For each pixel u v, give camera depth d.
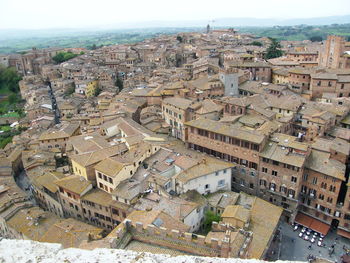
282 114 122.31
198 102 124.06
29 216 90.25
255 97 129.25
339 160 92.31
